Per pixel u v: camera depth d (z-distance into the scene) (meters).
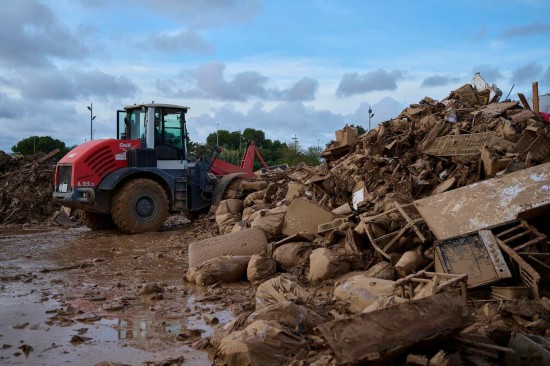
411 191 9.71
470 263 6.22
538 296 5.75
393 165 10.82
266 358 4.47
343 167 11.98
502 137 10.08
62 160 14.09
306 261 8.35
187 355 5.23
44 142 57.03
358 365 3.60
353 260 7.87
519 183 7.05
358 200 10.49
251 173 16.19
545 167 7.18
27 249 11.94
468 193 7.21
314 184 11.39
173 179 14.57
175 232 14.02
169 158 14.75
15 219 17.45
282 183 13.88
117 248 11.96
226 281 8.45
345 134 13.36
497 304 5.81
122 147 14.00
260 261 8.30
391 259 7.23
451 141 10.27
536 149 9.16
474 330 4.75
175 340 5.70
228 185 15.09
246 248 9.25
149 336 5.84
